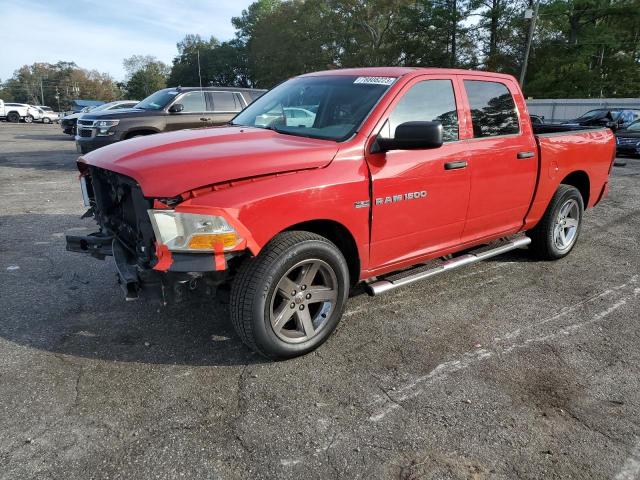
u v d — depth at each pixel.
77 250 3.69
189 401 2.85
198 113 11.31
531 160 4.68
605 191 6.00
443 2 45.97
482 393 3.01
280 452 2.47
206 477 2.30
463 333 3.77
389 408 2.84
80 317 3.86
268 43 59.28
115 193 3.43
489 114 4.37
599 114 18.44
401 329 3.81
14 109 41.25
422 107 3.81
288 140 3.49
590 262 5.48
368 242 3.54
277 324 3.15
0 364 3.17
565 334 3.79
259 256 3.02
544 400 2.96
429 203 3.84
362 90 3.77
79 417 2.69
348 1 49.78
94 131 10.61
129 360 3.27
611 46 43.00
